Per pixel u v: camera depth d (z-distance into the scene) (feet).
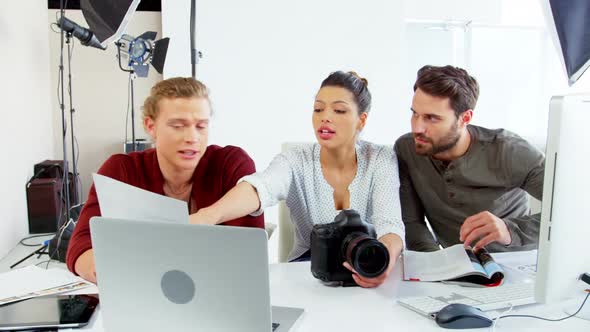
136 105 9.59
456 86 4.81
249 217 4.27
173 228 2.25
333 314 3.16
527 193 5.46
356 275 3.62
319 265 3.64
